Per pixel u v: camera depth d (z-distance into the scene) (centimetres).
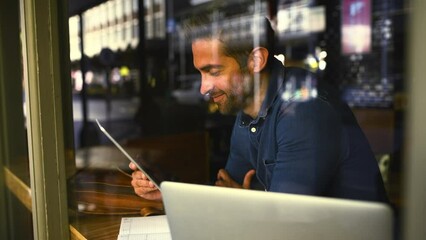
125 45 344
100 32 305
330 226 60
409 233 45
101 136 215
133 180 131
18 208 177
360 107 236
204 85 125
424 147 43
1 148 188
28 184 148
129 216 115
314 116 101
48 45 110
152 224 108
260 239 65
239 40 118
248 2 195
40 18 108
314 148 97
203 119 286
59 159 113
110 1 309
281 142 103
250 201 65
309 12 296
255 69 116
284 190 94
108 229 106
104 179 146
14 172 180
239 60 118
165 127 316
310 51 296
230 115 132
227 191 66
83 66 196
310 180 95
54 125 112
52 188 113
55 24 111
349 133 102
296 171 97
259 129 114
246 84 117
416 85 43
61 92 113
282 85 111
